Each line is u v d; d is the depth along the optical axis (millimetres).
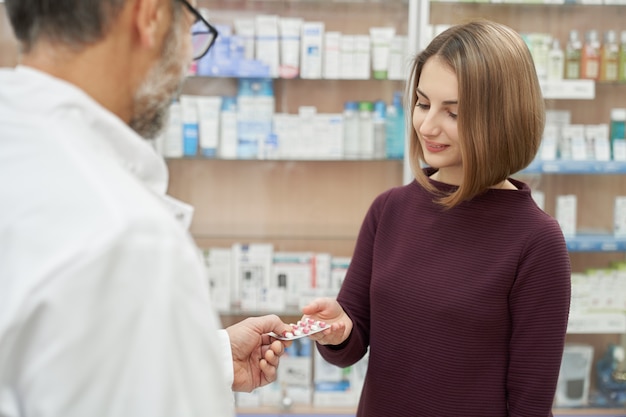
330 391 2691
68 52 701
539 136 1211
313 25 2631
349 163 2869
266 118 2670
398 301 1272
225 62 2594
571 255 2867
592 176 2840
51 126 644
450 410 1208
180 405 588
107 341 566
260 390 2684
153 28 735
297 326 1305
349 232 2832
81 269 563
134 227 592
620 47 2684
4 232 591
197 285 629
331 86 2795
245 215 2887
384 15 2766
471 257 1219
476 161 1165
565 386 2725
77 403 558
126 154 721
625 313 2688
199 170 2852
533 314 1153
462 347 1200
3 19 2596
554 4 2658
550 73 2619
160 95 785
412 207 1330
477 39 1163
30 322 560
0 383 565
